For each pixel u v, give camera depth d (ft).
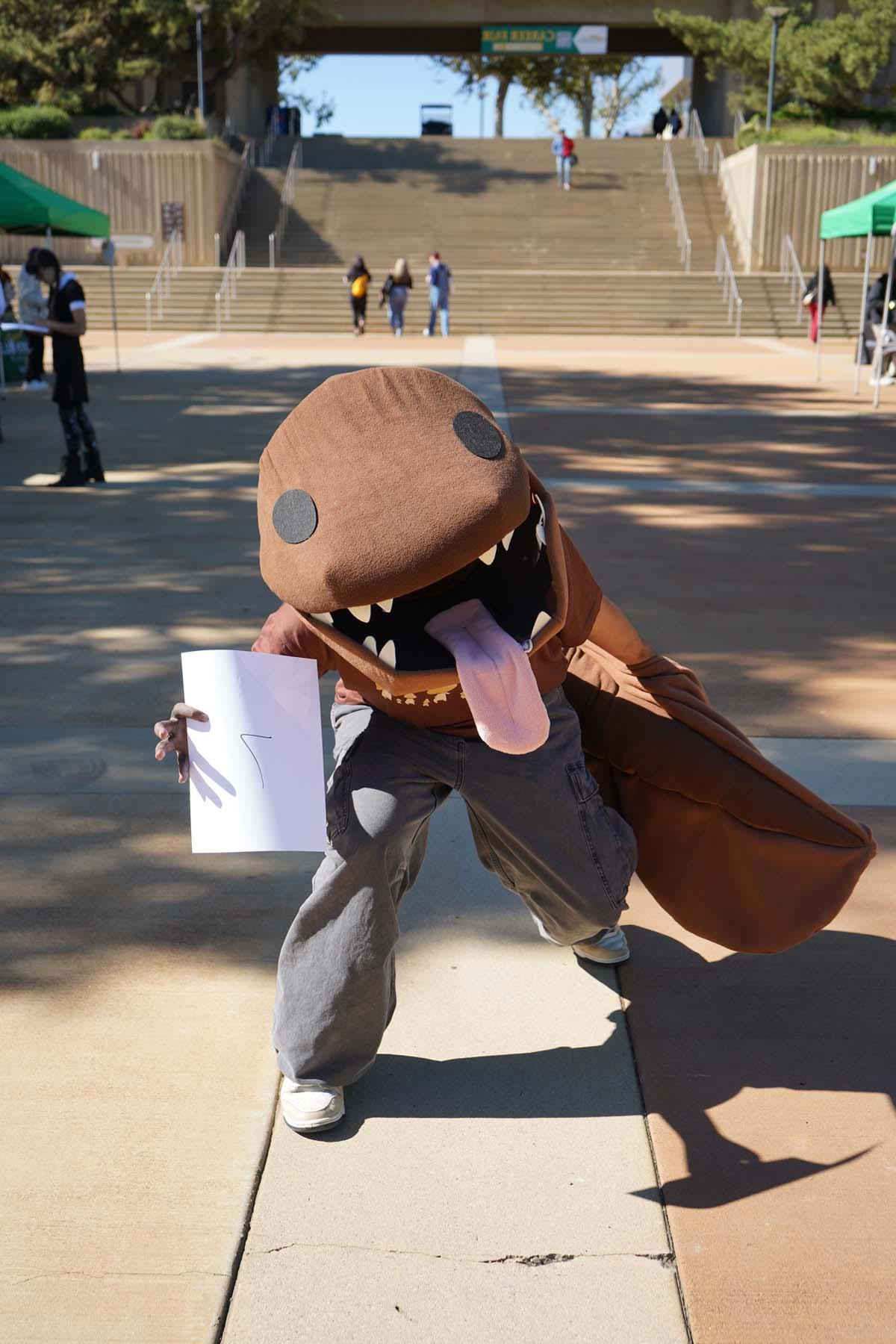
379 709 8.00
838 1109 8.26
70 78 127.65
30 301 58.70
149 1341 6.33
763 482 33.65
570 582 7.89
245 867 11.66
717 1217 7.25
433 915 10.76
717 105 153.48
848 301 98.07
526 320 96.12
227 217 115.24
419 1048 8.90
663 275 101.76
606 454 37.93
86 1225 7.13
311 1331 6.40
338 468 6.93
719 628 19.81
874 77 126.41
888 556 25.30
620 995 9.63
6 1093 8.32
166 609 20.61
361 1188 7.47
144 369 63.87
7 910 10.77
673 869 8.96
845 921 10.82
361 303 89.61
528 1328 6.43
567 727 8.27
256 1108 8.20
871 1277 6.79
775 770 8.57
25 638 18.94
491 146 135.03
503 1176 7.59
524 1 143.33
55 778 13.61
